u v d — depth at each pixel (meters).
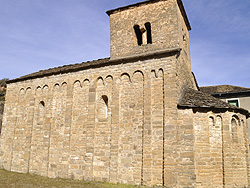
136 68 12.96
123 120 12.56
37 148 15.09
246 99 19.38
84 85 14.37
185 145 10.84
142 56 12.79
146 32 14.49
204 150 11.04
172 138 11.09
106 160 12.48
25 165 15.23
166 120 11.44
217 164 11.12
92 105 13.64
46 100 15.63
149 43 14.74
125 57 14.06
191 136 10.85
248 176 11.91
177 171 10.66
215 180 10.91
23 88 17.09
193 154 10.65
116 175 11.95
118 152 12.23
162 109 11.80
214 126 11.55
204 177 10.73
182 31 15.17
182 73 13.49
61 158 13.85
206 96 12.61
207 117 11.49
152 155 11.39
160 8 14.03
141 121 12.12
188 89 13.62
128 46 14.24
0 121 28.88
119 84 13.20
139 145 11.85
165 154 11.04
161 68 12.33
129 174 11.73
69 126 14.05
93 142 13.03
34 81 16.59
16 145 16.17
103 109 13.55
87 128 13.45
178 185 10.52
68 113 14.34
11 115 17.14
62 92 15.09
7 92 17.91
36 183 11.72
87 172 12.79
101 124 13.14
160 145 11.36
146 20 14.23
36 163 14.86
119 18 15.06
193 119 11.26
